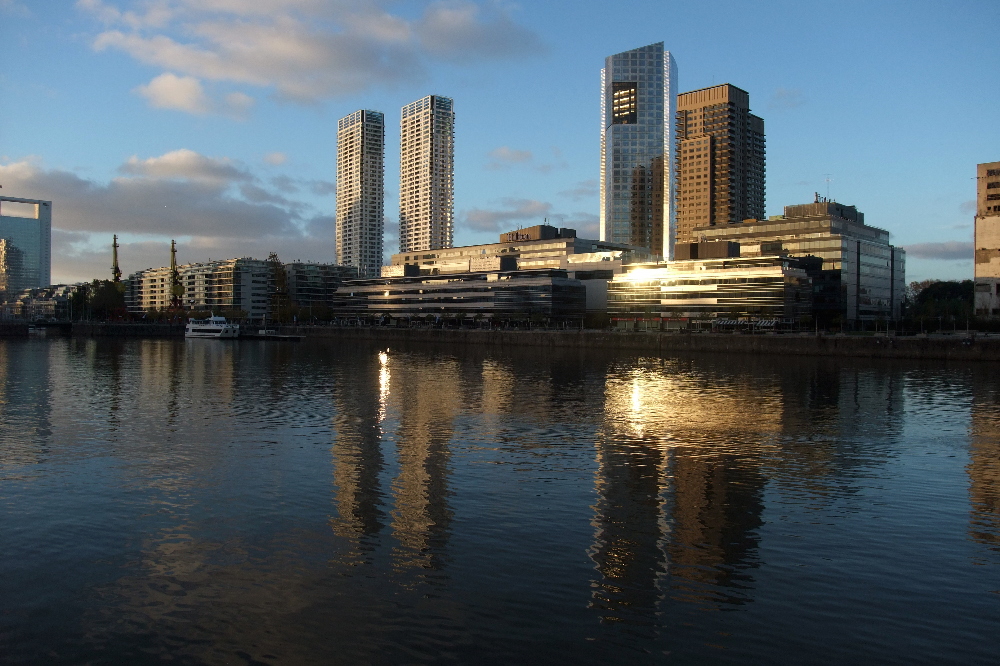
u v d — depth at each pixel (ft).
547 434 186.70
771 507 118.01
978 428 199.41
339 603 81.05
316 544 99.40
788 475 140.87
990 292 624.18
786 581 86.74
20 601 81.76
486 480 135.33
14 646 72.18
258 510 115.24
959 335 529.45
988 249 624.18
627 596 82.64
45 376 350.43
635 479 136.77
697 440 178.60
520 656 69.77
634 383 328.70
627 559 93.91
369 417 215.51
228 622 76.79
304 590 84.43
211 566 91.56
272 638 73.51
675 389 301.63
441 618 77.36
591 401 258.57
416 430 192.13
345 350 634.02
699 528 106.73
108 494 124.57
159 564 92.27
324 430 191.52
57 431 188.14
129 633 74.64
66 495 124.06
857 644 71.61
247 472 141.18
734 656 69.51
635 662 68.59
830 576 88.33
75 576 88.53
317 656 70.08
